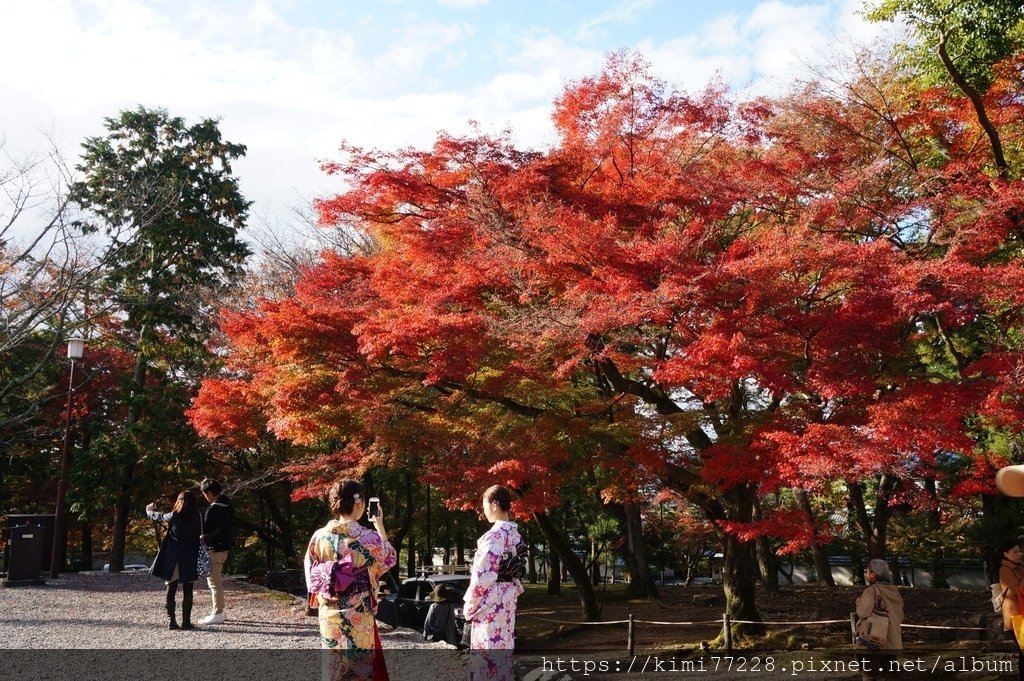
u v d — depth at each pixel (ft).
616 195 43.29
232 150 88.58
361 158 45.39
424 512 100.48
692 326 36.22
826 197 38.68
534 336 37.32
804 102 45.34
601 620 60.44
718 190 40.50
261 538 98.94
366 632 17.61
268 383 49.08
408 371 42.65
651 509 90.43
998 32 46.37
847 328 33.86
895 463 30.25
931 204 38.81
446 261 43.24
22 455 95.71
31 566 50.96
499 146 44.52
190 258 84.84
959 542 73.97
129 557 158.92
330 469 46.57
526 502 39.47
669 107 44.70
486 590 19.36
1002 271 32.24
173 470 79.20
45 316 70.33
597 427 41.57
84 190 79.97
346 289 46.16
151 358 83.30
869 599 28.32
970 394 33.09
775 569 77.71
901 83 50.39
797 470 32.30
